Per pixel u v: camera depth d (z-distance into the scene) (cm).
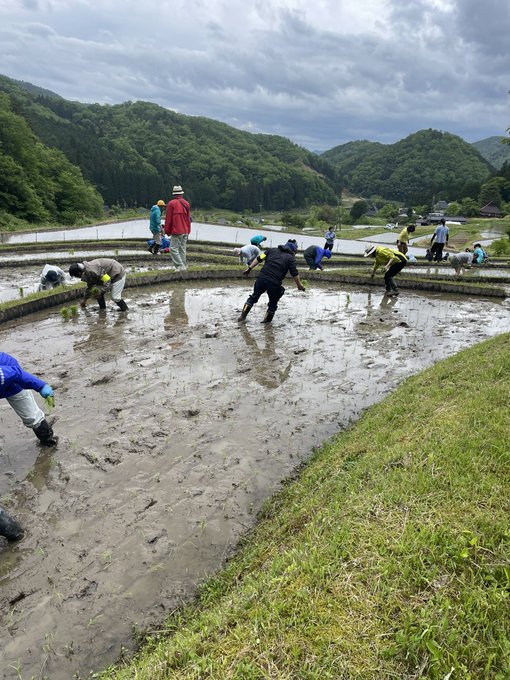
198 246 2112
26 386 422
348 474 344
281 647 191
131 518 363
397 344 807
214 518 367
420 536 238
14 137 5072
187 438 481
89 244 1962
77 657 257
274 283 854
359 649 186
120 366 665
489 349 602
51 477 413
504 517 248
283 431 505
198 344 771
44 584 304
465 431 345
